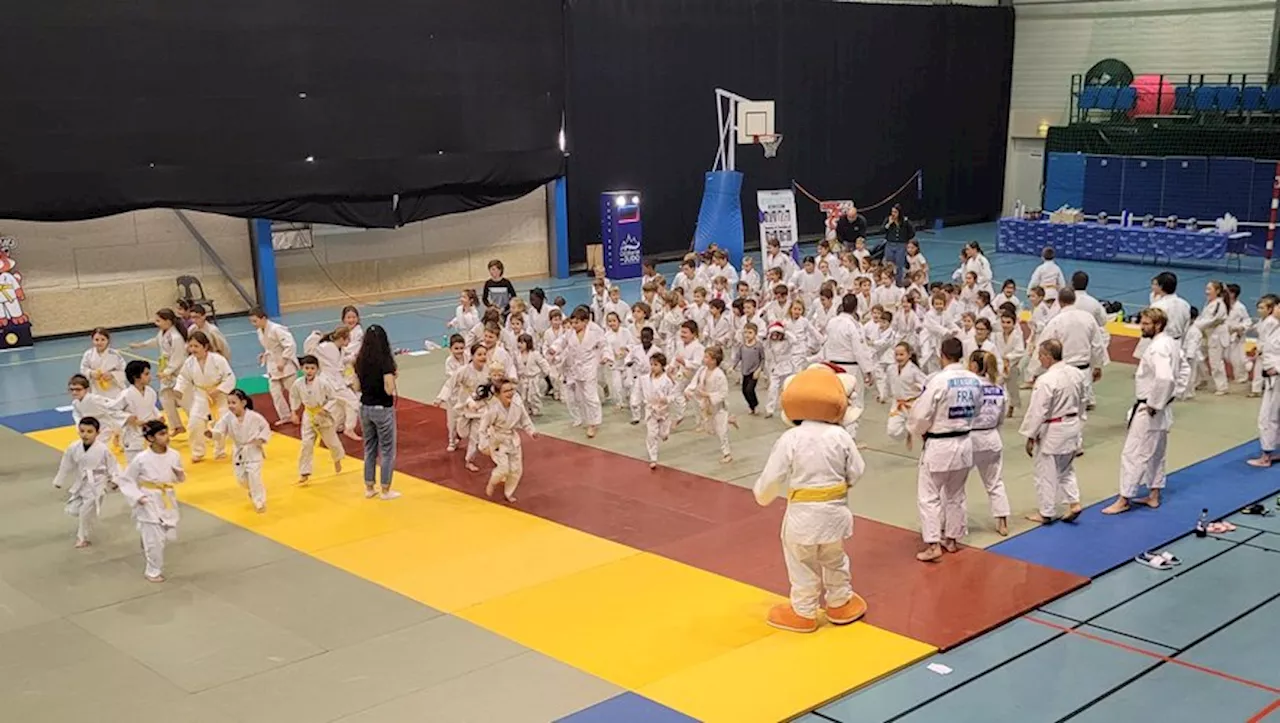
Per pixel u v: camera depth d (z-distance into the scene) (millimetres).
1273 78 30484
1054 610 9281
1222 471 12711
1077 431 10930
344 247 25344
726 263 21016
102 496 10938
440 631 9031
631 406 15117
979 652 8578
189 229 22719
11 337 20719
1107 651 8562
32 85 19656
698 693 7918
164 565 10531
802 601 8828
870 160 33969
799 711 7660
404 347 20250
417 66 23844
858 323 14812
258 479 11805
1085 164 31375
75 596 9867
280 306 24500
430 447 14180
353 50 22938
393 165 23828
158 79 20859
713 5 29594
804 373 9008
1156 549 10492
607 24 27719
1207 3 31938
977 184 37000
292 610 9500
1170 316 15234
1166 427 11305
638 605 9453
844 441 8711
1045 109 36250
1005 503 10734
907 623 8961
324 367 13797
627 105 28609
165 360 14562
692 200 30531
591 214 28656
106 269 22109
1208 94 30750
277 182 22438
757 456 13562
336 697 8008
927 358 15883
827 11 31859
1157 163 29922
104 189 20609
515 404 11906
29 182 19875
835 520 8641
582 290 26141
